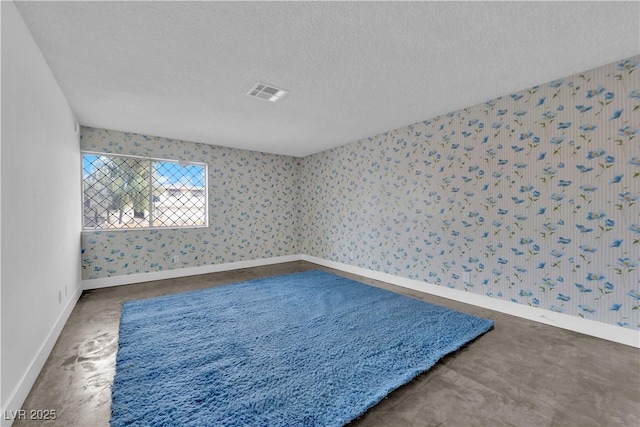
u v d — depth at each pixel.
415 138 3.72
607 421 1.41
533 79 2.52
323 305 3.12
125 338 2.29
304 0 1.54
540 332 2.44
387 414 1.47
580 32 1.83
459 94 2.82
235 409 1.48
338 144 4.81
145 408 1.48
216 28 1.78
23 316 1.61
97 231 3.81
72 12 1.62
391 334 2.38
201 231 4.67
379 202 4.25
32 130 1.84
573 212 2.46
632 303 2.18
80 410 1.49
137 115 3.33
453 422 1.41
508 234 2.87
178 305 3.10
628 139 2.19
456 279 3.32
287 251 5.71
